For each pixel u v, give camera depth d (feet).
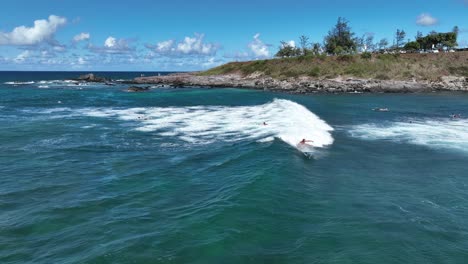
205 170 49.16
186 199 38.45
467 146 64.95
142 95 173.47
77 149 62.54
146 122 90.99
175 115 103.55
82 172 49.55
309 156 55.47
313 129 76.84
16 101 140.15
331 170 48.57
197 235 29.50
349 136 73.61
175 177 46.47
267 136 70.38
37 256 27.48
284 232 30.12
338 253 26.89
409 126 86.79
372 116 103.96
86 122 91.20
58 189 42.88
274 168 47.01
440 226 32.01
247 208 34.37
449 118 100.32
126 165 52.75
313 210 34.76
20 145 65.36
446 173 48.57
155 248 27.66
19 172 49.62
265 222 31.68
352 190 40.91
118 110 116.57
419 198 38.96
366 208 35.68
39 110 115.44
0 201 39.14
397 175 47.32
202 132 77.15
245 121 90.43
